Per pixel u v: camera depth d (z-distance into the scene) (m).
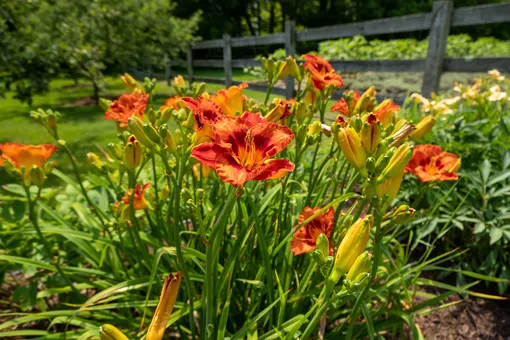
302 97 1.54
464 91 3.17
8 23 5.79
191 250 1.02
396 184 0.86
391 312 1.25
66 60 6.21
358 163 0.86
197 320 1.49
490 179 1.92
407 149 0.81
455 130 2.33
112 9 7.33
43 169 1.30
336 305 1.23
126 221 1.29
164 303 0.64
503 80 3.46
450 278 2.05
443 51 4.00
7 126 5.70
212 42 9.43
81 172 3.71
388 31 4.55
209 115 1.01
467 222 2.05
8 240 1.61
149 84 1.31
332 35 5.48
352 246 0.72
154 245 1.38
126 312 1.54
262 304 1.42
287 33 6.29
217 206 1.18
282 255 1.36
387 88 5.76
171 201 1.17
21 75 5.35
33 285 1.50
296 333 1.04
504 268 1.88
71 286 1.35
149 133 0.94
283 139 0.85
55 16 6.03
